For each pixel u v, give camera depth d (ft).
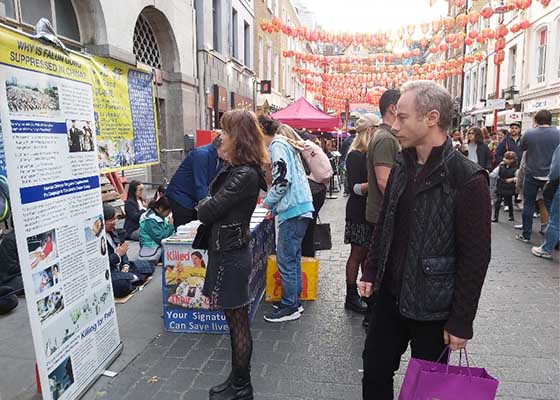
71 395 8.35
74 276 8.57
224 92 46.06
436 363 5.79
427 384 5.47
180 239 11.84
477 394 5.38
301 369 9.93
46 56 7.75
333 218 30.12
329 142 51.06
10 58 6.81
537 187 21.17
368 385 6.83
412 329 6.41
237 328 8.57
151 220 17.62
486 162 28.73
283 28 37.78
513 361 10.28
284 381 9.44
